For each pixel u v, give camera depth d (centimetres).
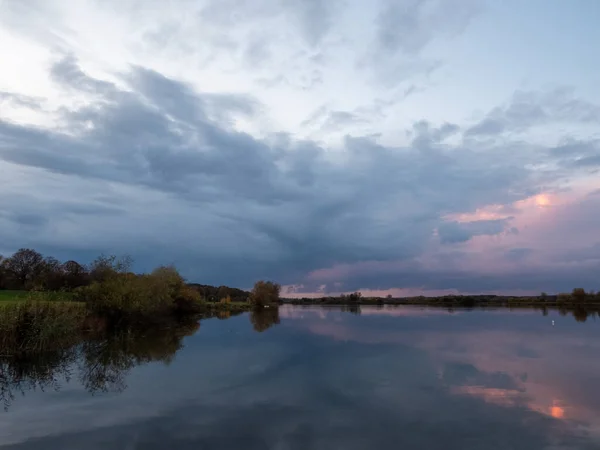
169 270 6475
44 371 2009
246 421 1246
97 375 1917
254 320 5872
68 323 2644
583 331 4069
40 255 7106
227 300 10588
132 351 2678
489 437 1114
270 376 1903
